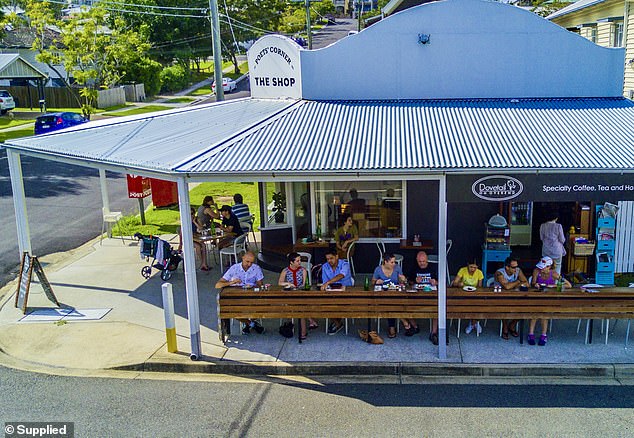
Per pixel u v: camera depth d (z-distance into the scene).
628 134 10.38
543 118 11.33
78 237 17.41
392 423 8.00
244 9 63.53
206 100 52.25
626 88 17.38
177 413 8.38
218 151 10.00
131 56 50.44
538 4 33.88
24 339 10.75
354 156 9.60
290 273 10.51
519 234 13.57
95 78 44.22
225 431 7.91
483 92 12.85
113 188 24.67
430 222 13.05
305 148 10.07
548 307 9.69
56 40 47.47
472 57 12.75
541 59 12.62
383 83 13.03
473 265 10.26
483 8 12.54
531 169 8.95
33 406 8.61
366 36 12.90
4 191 23.58
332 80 13.14
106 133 13.09
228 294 10.14
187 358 9.79
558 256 11.86
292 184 13.92
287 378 9.34
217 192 23.56
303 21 67.19
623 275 12.80
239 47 68.88
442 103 12.60
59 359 10.02
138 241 16.77
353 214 13.30
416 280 10.32
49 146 12.30
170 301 9.86
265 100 14.83
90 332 10.94
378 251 13.20
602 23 19.81
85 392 9.00
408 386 8.98
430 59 12.85
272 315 10.12
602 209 12.05
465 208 13.00
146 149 11.03
